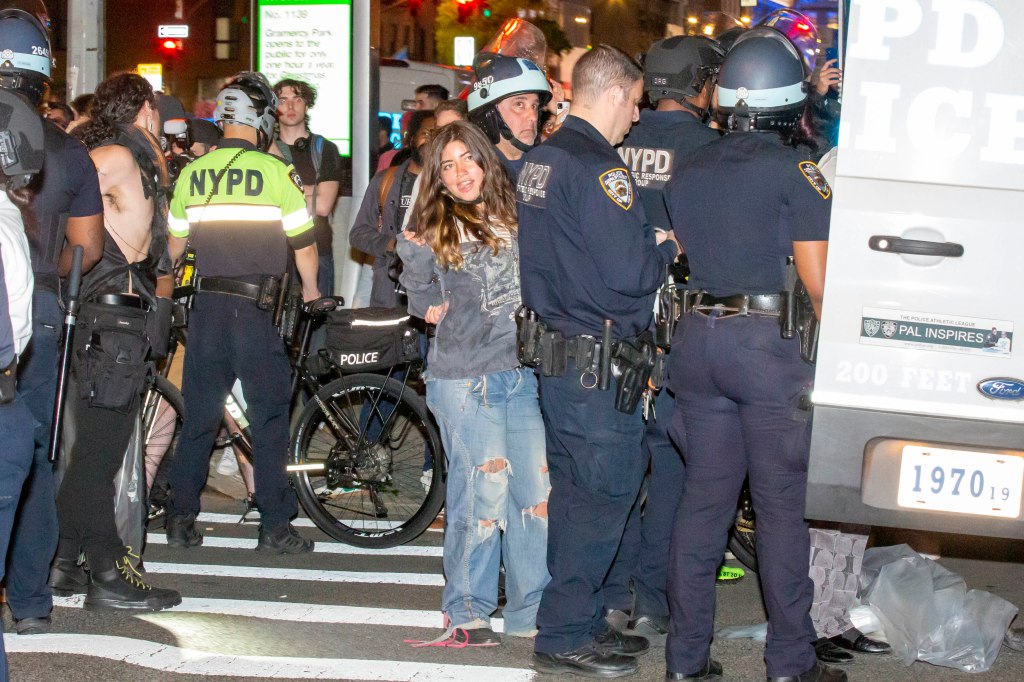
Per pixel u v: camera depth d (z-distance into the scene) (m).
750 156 3.70
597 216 3.77
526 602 4.40
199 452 5.60
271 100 5.49
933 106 3.47
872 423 3.57
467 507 4.33
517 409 4.32
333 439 5.89
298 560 5.53
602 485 4.00
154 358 4.82
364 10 8.39
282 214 5.39
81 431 4.60
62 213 4.16
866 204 3.52
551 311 3.99
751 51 3.75
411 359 5.52
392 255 6.03
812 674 3.92
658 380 4.08
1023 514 3.52
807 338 3.64
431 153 4.16
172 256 5.46
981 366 3.51
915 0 3.46
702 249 3.80
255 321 5.37
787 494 3.82
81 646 4.35
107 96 4.93
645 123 4.56
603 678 4.11
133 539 4.87
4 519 3.28
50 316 4.17
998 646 4.27
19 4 4.66
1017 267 3.47
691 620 4.01
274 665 4.20
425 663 4.24
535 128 4.61
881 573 4.39
